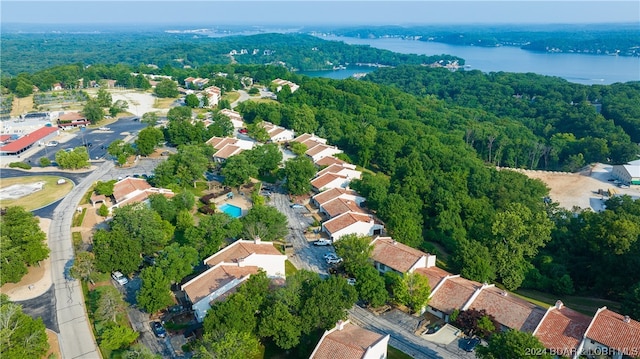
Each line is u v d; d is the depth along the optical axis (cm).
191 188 16488
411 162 17275
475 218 14775
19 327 8200
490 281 11338
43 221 14112
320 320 8612
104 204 14638
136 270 11250
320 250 12719
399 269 10838
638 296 9288
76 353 8669
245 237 12056
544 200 18500
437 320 9738
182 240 12662
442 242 13800
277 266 10769
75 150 19162
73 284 10900
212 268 10175
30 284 10894
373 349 7769
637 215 13988
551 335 8475
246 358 8106
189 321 9431
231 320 8181
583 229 12619
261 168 17675
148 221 11725
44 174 18362
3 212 14250
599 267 11569
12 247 10888
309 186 16025
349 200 15262
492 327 8956
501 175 18212
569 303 10856
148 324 9412
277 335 8362
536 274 11619
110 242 10862
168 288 9638
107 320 9269
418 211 14925
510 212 12094
